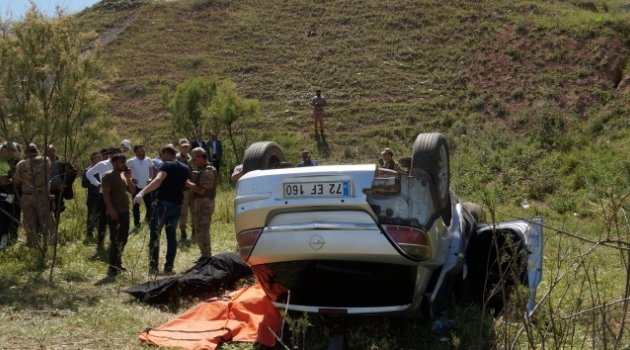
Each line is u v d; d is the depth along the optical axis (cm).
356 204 502
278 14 3731
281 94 2944
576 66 2644
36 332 601
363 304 543
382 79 2928
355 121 2639
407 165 679
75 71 956
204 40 3562
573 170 1828
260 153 619
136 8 4056
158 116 2898
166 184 877
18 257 935
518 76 2705
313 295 552
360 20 3478
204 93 2459
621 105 2291
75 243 1050
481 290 657
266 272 552
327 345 543
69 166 1082
